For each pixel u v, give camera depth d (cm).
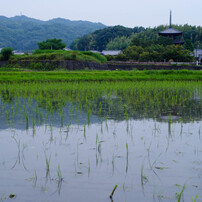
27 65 2744
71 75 1836
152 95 1066
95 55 3312
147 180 287
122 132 488
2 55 3027
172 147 400
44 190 264
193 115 661
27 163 333
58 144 411
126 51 5000
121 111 711
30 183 279
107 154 368
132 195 256
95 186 273
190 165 329
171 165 328
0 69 2391
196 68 3294
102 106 793
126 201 245
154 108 765
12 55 3030
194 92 1180
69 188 269
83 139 440
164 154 368
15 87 1294
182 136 462
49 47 4616
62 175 299
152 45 5194
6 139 434
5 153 368
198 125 548
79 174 302
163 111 717
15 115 637
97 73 1962
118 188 270
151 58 4659
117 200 246
